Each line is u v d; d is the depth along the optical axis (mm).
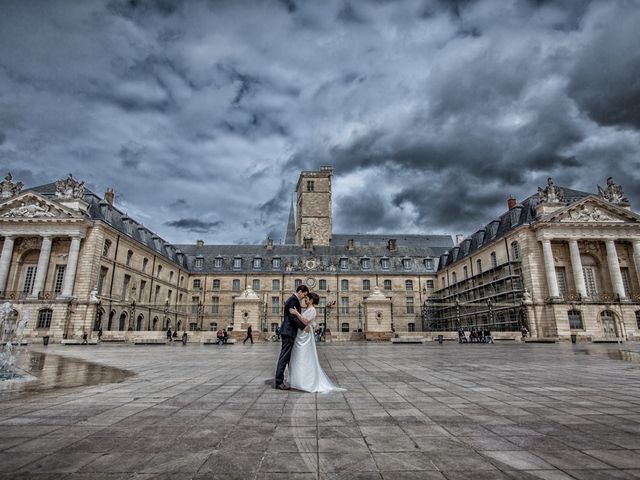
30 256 42750
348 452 3844
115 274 44031
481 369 11516
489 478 3197
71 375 10102
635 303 40250
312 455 3756
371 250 67438
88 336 37344
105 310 41844
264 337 42125
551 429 4664
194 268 62969
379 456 3732
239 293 60969
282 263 62719
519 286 43312
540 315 40344
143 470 3355
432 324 61156
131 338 38125
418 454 3785
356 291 60875
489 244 49281
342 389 7461
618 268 41594
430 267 64562
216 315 60344
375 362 14156
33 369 11680
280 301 60062
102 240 41594
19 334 37594
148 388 7785
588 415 5379
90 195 43906
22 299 38500
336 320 59188
